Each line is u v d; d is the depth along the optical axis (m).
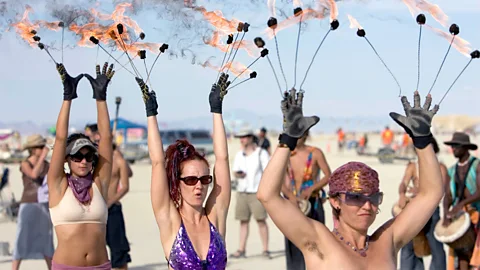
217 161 4.79
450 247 7.99
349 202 3.51
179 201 4.55
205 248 4.45
